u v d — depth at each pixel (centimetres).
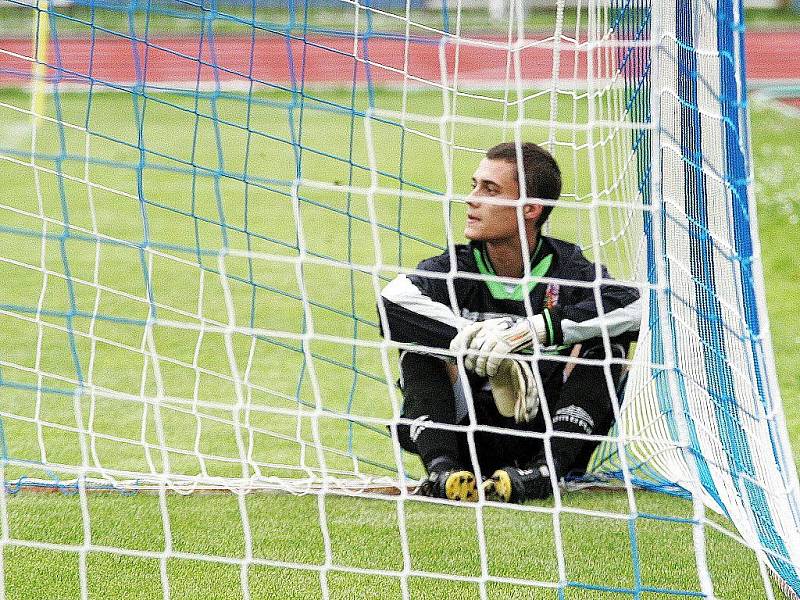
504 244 1195
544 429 1209
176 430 1490
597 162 1859
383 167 3569
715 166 995
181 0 1327
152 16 6431
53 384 1664
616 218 1669
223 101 4722
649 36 1200
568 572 1072
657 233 1002
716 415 1068
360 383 1722
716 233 1021
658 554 1114
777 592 1040
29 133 3978
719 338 1046
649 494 1279
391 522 1182
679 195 1112
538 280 980
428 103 4791
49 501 1222
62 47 5703
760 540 1020
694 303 1084
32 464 1029
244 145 3891
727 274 1012
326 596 949
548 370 1212
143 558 1086
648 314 1198
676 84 1102
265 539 1138
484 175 1168
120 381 1702
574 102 1440
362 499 1250
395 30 6381
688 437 1016
